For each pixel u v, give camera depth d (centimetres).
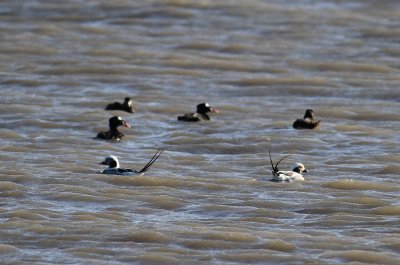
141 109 3136
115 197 2152
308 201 2141
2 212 2017
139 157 2567
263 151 2672
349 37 4409
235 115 3088
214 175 2373
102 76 3619
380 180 2356
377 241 1870
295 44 4269
